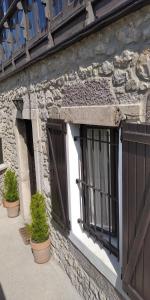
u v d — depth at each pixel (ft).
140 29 5.64
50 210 12.55
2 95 20.01
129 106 6.14
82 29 7.25
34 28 11.51
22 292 11.11
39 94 12.00
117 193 8.25
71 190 9.64
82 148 9.53
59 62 9.60
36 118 12.53
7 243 15.07
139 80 5.89
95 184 9.42
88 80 7.88
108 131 8.27
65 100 9.45
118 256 8.20
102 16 6.38
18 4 12.25
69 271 11.35
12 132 18.17
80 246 9.55
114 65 6.66
